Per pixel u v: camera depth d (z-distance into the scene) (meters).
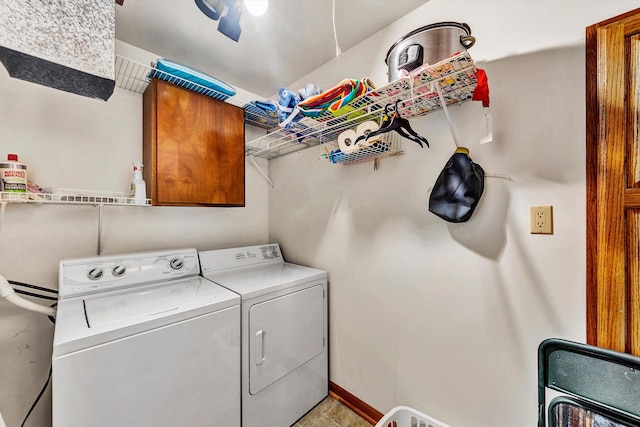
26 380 1.30
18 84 1.29
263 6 1.03
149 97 1.48
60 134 1.39
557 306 0.98
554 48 0.98
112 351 0.93
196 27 1.48
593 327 0.90
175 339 1.08
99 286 1.29
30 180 1.31
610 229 0.87
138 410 0.98
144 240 1.69
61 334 0.88
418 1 1.33
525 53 1.05
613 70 0.86
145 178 1.55
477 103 1.17
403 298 1.45
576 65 0.94
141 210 1.68
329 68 1.83
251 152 2.16
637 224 0.83
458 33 1.04
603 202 0.88
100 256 1.39
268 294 1.44
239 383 1.30
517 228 1.07
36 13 0.70
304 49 1.70
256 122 2.11
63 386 0.84
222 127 1.69
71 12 0.75
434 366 1.33
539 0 1.02
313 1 1.31
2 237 1.26
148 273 1.45
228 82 2.09
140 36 1.54
